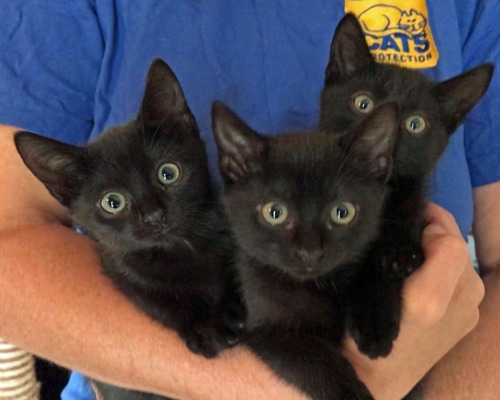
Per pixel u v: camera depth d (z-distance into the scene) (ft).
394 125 0.73
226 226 0.82
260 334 0.74
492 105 0.98
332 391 0.69
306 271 0.71
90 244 0.86
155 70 0.81
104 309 0.74
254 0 0.93
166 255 0.81
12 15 0.92
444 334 0.76
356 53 0.93
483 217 1.02
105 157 0.81
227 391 0.70
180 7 0.93
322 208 0.71
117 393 0.89
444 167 0.94
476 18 1.01
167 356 0.71
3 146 0.88
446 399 0.85
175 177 0.82
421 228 0.78
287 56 0.94
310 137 0.78
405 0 0.97
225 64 0.93
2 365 0.92
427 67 0.99
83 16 0.93
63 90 0.94
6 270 0.75
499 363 0.84
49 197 0.90
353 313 0.72
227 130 0.74
